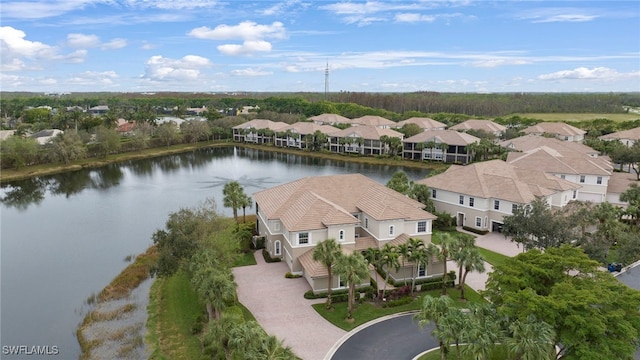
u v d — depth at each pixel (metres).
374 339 35.66
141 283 48.19
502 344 28.42
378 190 54.81
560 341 27.05
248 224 61.56
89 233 65.56
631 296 27.25
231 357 28.17
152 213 75.62
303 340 35.44
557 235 46.56
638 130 115.56
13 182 102.50
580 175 73.56
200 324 37.97
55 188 96.44
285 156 138.25
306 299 42.31
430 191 68.56
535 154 79.06
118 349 35.75
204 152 146.25
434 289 44.59
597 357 24.84
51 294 46.06
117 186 97.19
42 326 39.97
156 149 144.00
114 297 44.84
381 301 41.88
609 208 53.03
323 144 143.00
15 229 67.88
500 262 51.38
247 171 113.25
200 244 41.31
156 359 34.03
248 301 41.88
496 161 73.12
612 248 52.94
